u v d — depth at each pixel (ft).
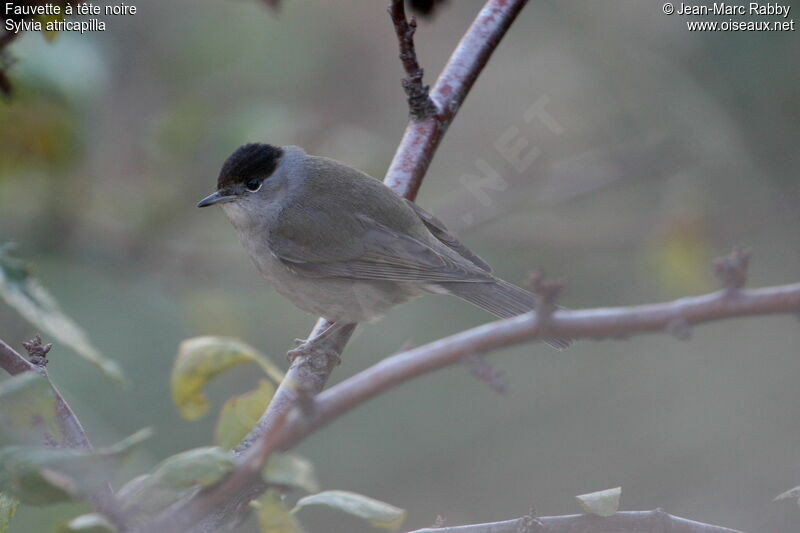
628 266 45.03
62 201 38.50
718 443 43.27
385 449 44.09
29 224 38.60
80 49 34.01
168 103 42.09
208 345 12.50
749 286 42.47
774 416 43.60
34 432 11.69
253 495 13.74
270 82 43.14
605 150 42.63
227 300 39.14
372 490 42.93
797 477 41.22
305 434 10.34
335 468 43.60
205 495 11.01
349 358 43.42
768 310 9.43
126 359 38.55
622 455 43.75
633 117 43.88
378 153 39.55
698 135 41.06
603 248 43.09
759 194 40.78
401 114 46.44
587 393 45.91
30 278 14.02
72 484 10.91
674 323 9.53
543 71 44.91
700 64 40.93
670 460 43.75
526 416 45.24
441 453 44.68
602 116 44.14
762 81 39.96
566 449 44.68
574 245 43.14
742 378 44.75
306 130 39.50
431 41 47.62
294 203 29.14
